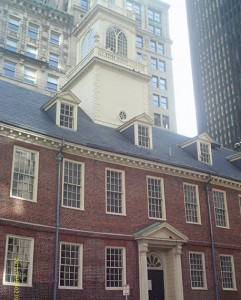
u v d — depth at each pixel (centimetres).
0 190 2312
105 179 2816
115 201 2833
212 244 3228
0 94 2933
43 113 3002
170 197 3131
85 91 3853
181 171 3234
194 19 15200
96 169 2795
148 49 8475
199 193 3338
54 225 2481
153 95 8138
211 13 14438
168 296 2902
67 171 2667
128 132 3366
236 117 12462
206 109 13712
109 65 3834
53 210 2509
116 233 2738
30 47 6550
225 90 13100
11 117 2584
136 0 8812
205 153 3734
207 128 13488
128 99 3878
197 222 3241
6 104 2794
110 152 2853
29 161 2508
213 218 3353
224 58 13438
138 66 4047
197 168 3356
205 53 14300
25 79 6225
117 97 3803
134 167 3003
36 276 2317
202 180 3391
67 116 2992
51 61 6675
